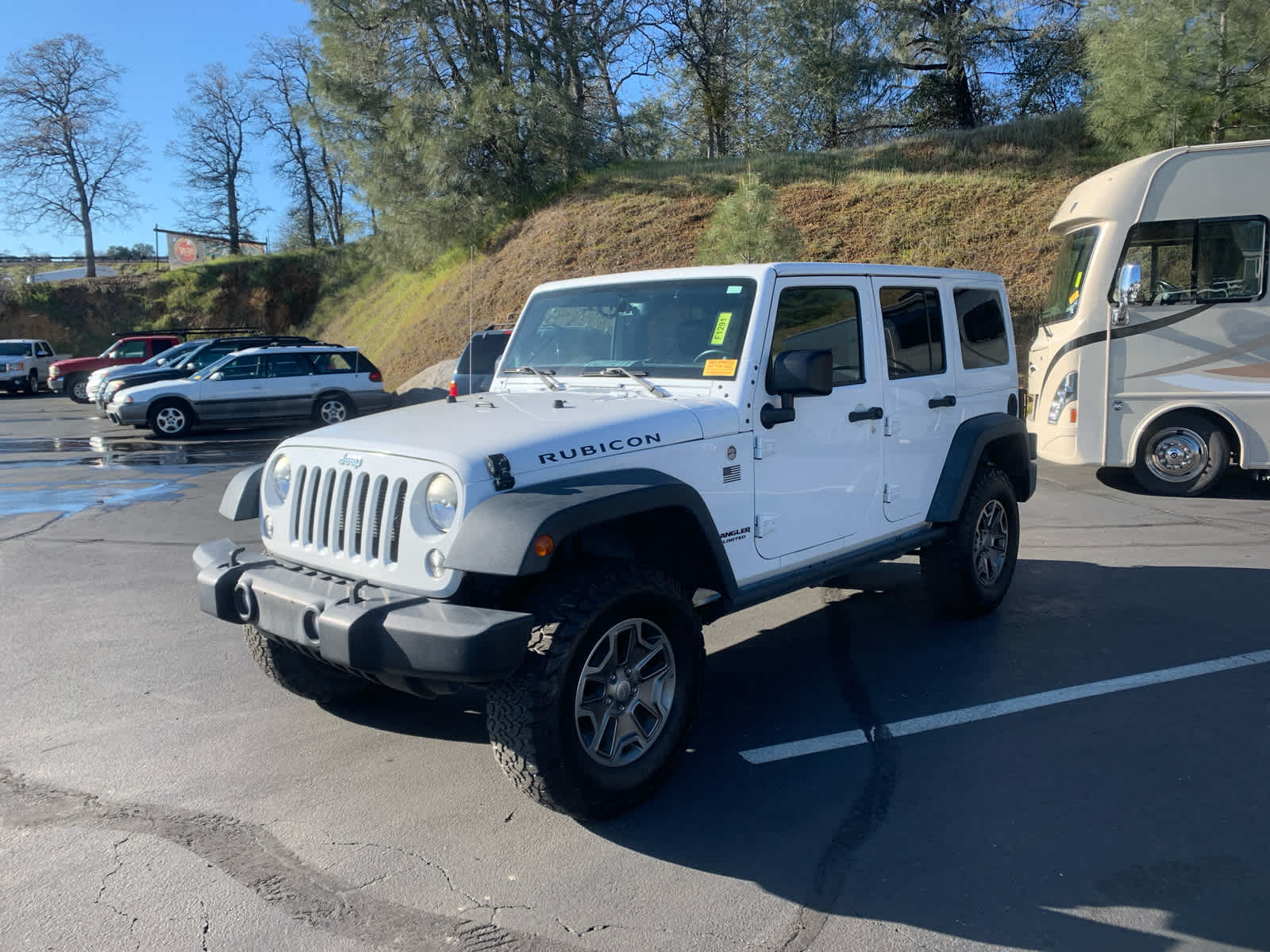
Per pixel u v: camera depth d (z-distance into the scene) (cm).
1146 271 977
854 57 2686
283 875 320
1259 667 495
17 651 558
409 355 2561
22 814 365
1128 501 988
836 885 309
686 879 314
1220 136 1543
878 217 2158
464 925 290
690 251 2278
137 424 1773
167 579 721
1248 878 307
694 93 3494
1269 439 959
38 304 4138
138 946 281
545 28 2833
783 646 557
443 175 2755
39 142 4556
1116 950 274
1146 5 1523
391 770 400
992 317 615
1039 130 2311
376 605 329
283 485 400
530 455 342
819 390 404
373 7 2769
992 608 597
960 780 381
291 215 5062
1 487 1180
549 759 323
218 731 441
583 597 334
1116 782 375
